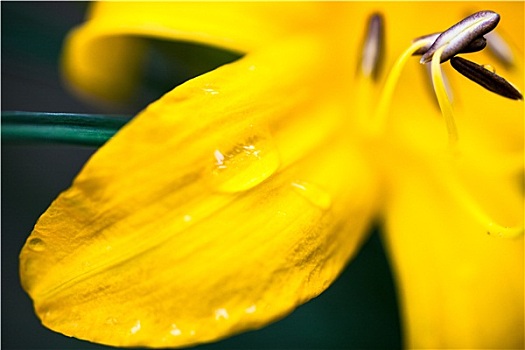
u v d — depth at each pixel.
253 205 0.15
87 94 0.19
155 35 0.17
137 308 0.15
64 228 0.15
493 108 0.18
